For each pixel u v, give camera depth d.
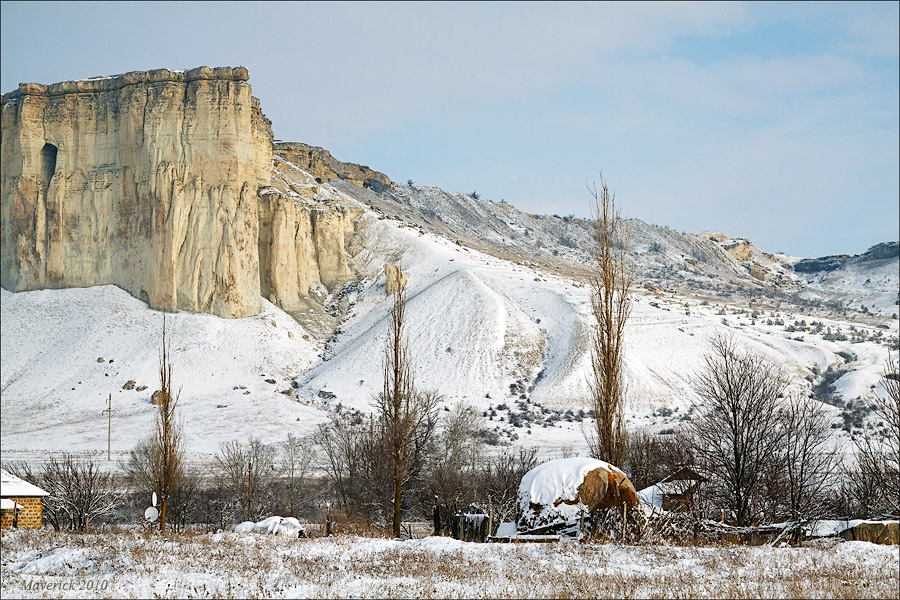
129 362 117.88
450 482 53.09
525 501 28.05
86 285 139.62
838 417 74.56
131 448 86.19
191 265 132.75
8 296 140.12
